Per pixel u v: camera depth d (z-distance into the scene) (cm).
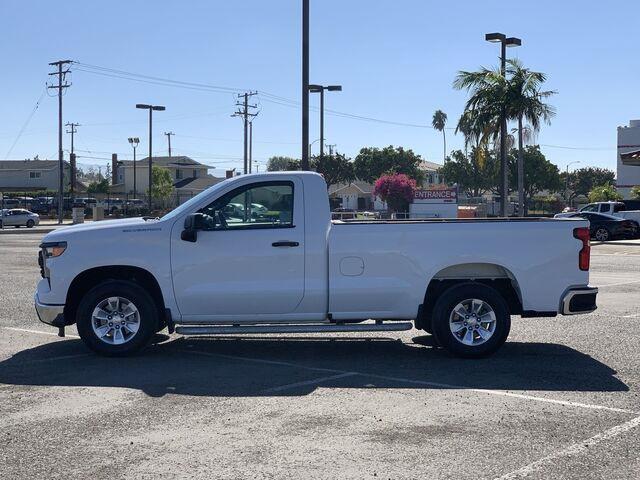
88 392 757
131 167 11131
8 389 771
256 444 596
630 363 894
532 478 523
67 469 543
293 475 529
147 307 913
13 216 5697
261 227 912
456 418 667
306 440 605
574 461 558
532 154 8894
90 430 634
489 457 566
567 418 668
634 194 5050
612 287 1686
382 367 873
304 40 1983
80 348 987
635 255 2686
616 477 526
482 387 778
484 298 909
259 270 909
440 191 4181
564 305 913
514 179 8825
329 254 906
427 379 812
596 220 3588
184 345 1009
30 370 855
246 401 723
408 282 909
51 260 912
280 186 920
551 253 918
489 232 913
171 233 909
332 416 673
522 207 2952
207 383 794
